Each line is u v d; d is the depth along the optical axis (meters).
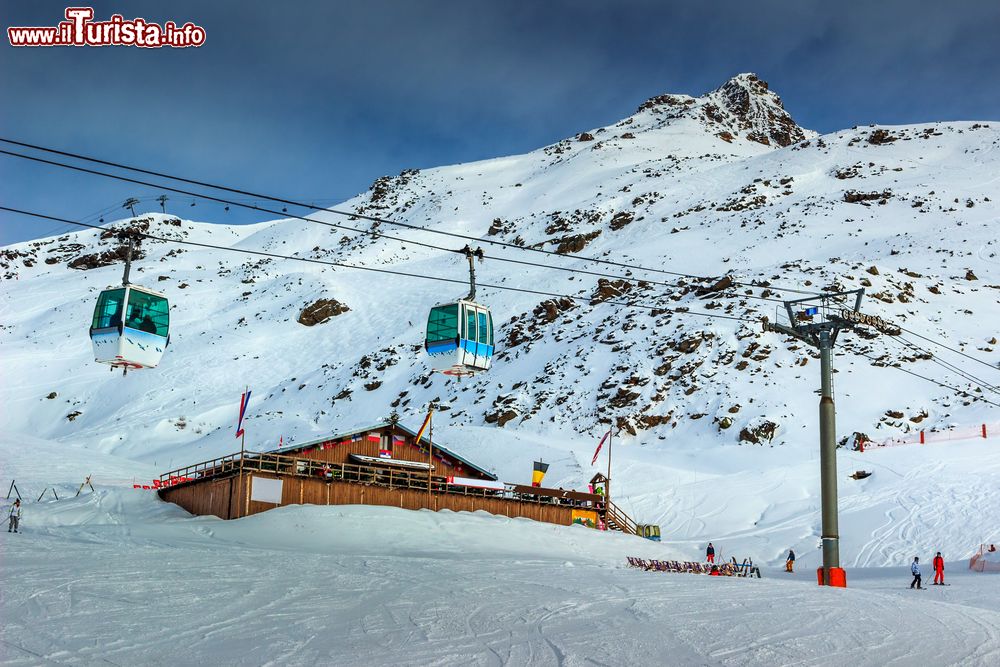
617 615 23.91
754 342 116.19
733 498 76.56
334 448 59.69
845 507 69.25
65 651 17.86
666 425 105.19
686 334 121.31
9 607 21.38
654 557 56.00
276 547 42.97
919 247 163.75
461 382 130.25
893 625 23.94
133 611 21.81
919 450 82.75
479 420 115.50
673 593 28.95
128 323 37.22
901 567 52.62
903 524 63.44
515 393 119.44
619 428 105.00
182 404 137.88
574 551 53.16
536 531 55.69
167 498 59.50
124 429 125.00
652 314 133.62
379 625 21.53
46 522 50.81
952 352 114.69
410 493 57.03
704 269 166.38
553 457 87.75
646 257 182.38
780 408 101.56
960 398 99.75
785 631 22.34
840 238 178.88
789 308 39.09
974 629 24.02
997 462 76.81
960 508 65.25
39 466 79.12
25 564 27.52
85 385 147.25
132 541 39.09
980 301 133.88
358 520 50.22
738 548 63.19
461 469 63.50
